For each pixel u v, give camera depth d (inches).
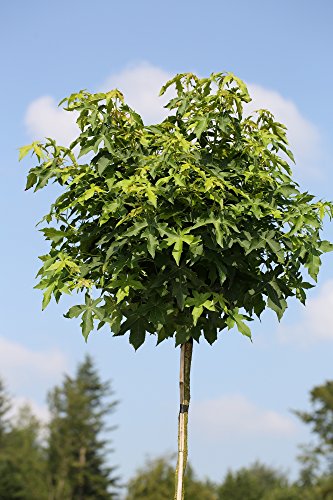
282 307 257.4
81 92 256.1
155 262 247.1
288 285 269.3
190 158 248.2
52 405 2335.1
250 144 257.0
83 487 2268.7
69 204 259.4
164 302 257.9
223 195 241.9
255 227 255.0
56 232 260.7
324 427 1905.8
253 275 253.9
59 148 261.4
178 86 271.7
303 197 255.9
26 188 262.2
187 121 264.4
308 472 1902.1
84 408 2327.8
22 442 2480.3
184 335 256.7
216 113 253.0
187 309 257.4
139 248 243.0
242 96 255.3
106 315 250.8
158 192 235.5
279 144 262.8
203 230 248.4
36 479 2159.2
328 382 1930.4
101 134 249.8
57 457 2257.6
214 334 258.8
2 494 1999.3
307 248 255.3
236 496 1951.3
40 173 258.8
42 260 264.4
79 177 253.1
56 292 253.9
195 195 242.2
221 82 259.4
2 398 2480.3
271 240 249.6
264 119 269.3
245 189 260.5
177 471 259.4
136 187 233.3
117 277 255.0
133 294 259.9
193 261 243.4
